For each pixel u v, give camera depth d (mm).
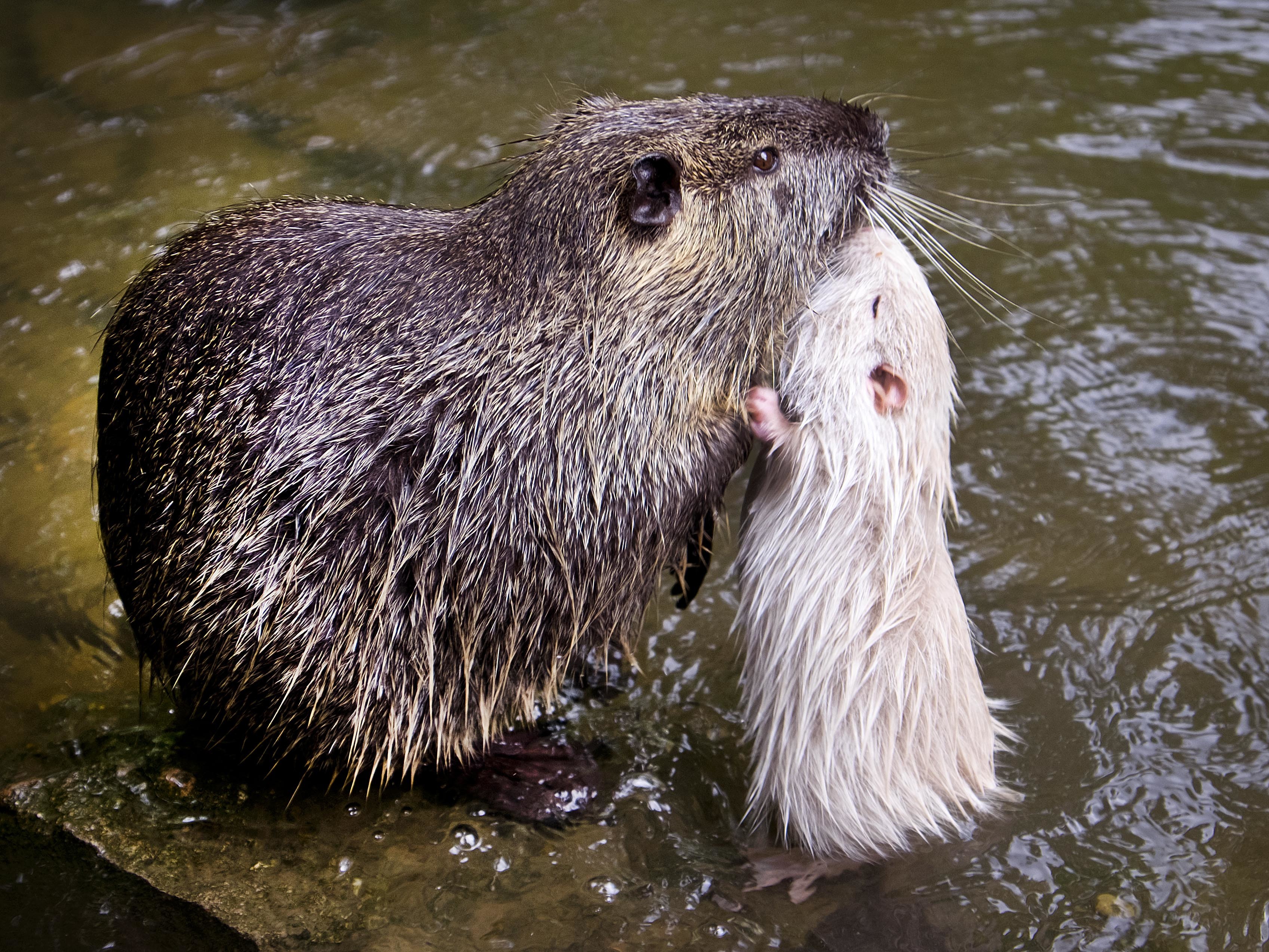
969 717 1764
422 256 1759
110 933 1723
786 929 1722
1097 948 1711
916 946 1713
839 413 1760
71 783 1782
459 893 1737
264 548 1723
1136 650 1861
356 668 1733
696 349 1777
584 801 1786
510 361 1747
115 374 1769
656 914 1729
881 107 2354
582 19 2695
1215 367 2049
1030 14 2727
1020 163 2246
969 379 2045
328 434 1727
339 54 2547
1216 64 2531
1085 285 2121
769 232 1786
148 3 2686
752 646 1786
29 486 1954
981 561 1919
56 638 1870
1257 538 1929
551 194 1763
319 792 1782
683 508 1780
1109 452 1991
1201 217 2186
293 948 1711
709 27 2658
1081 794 1783
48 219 2164
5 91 2389
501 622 1753
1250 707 1829
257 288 1745
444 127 2289
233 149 2250
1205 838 1761
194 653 1742
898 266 1778
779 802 1771
